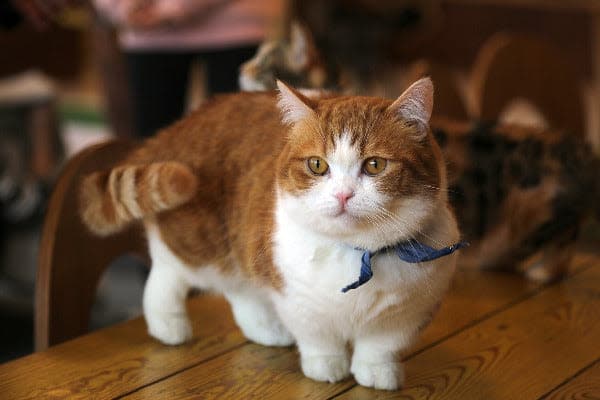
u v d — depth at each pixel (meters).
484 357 1.52
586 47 3.98
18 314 3.21
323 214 1.22
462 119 2.52
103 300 3.26
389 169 1.23
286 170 1.29
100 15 2.72
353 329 1.36
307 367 1.42
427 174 1.25
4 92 4.22
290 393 1.38
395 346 1.38
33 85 4.39
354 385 1.40
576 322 1.68
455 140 2.03
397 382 1.38
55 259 1.64
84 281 1.70
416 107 1.24
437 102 2.42
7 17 2.24
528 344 1.57
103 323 3.02
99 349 1.54
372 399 1.36
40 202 4.22
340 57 4.16
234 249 1.51
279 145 1.45
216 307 1.76
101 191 1.51
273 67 1.94
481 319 1.70
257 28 2.56
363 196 1.21
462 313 1.73
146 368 1.46
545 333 1.62
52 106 4.24
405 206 1.23
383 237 1.24
